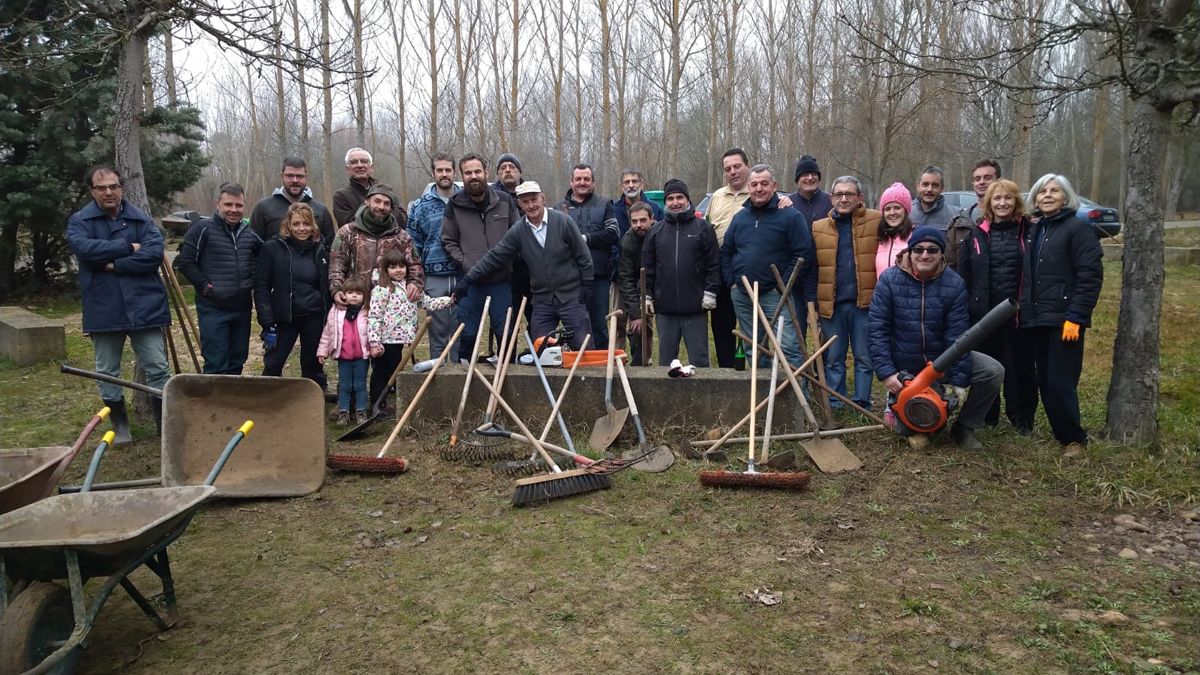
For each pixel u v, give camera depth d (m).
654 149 22.70
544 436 4.86
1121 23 4.39
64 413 6.51
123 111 5.68
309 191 6.23
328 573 3.56
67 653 2.49
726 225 6.43
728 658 2.84
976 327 4.59
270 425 4.55
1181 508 4.05
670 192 5.85
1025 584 3.34
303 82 5.81
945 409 4.83
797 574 3.46
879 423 5.41
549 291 5.95
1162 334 8.80
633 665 2.81
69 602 2.71
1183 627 2.96
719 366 6.51
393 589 3.40
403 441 5.42
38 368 8.30
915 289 5.05
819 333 5.73
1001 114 11.14
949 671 2.74
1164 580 3.33
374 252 5.73
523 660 2.86
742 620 3.09
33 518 2.78
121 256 5.01
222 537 3.95
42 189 10.95
